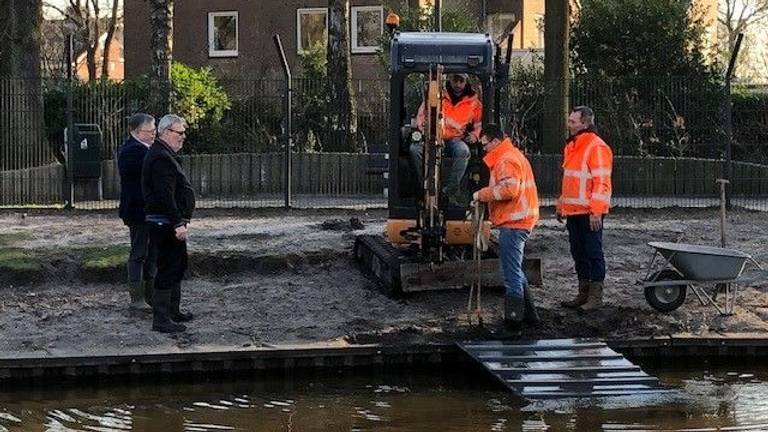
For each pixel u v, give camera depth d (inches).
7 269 506.3
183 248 443.2
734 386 410.9
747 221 701.3
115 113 823.1
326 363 425.7
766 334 448.8
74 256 531.2
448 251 497.7
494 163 436.8
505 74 497.7
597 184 463.2
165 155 427.8
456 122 490.0
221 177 826.2
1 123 792.9
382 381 422.9
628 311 474.3
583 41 1040.8
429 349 430.9
